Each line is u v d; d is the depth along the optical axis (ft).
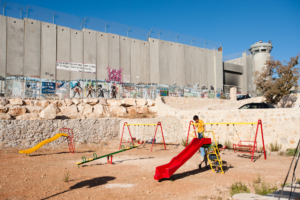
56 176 24.21
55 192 18.71
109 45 96.78
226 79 139.13
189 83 118.32
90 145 51.01
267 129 42.60
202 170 26.78
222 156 36.83
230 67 139.95
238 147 42.01
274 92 89.35
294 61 89.97
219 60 130.82
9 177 23.62
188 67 119.03
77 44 89.76
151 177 23.63
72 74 87.45
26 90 77.87
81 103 68.49
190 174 24.89
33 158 36.22
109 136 58.03
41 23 82.94
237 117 46.75
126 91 99.55
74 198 17.25
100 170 27.30
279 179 22.08
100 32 95.50
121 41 100.83
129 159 35.45
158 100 73.67
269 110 42.93
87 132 54.60
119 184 21.07
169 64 112.98
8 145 43.52
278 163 30.71
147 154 40.50
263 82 99.30
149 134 55.57
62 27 87.25
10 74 75.82
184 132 55.77
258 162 31.58
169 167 23.53
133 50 103.91
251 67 150.30
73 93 86.63
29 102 60.03
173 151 43.73
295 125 39.83
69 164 31.40
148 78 106.63
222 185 20.48
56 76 84.02
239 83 145.59
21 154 39.65
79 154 40.96
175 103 82.79
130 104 73.26
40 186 20.39
